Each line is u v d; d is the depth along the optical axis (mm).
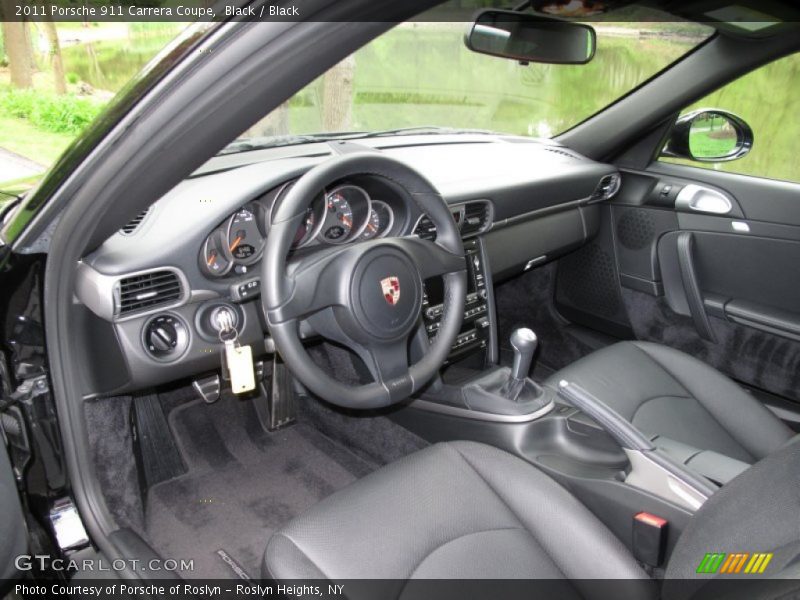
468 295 2141
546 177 2291
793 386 2252
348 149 2084
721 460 1521
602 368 1979
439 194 1555
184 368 1613
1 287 1354
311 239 1576
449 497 1375
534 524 1356
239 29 888
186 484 2156
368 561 1229
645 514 1368
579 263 2818
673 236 2461
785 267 2205
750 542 881
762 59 2104
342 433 2373
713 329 2428
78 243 1346
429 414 2043
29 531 1428
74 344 1549
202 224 1480
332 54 922
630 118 2480
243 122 1030
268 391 2416
